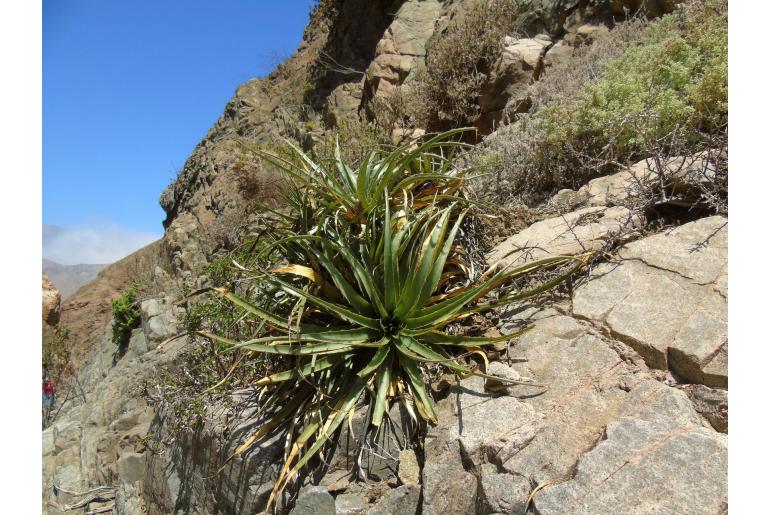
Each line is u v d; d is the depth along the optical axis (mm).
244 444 3166
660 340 2539
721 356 2312
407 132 8000
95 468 6824
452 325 3322
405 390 3072
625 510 1962
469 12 8641
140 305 9680
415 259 3332
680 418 2211
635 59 4715
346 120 8531
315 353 2986
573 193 4098
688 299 2645
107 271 18047
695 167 3340
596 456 2168
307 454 2816
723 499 1879
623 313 2785
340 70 12539
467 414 2721
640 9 6691
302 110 13109
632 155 4129
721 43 4207
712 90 3666
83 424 8211
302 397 3291
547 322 3027
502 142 5270
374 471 2865
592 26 7188
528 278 3389
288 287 3117
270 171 9070
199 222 12516
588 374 2621
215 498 3678
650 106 3863
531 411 2590
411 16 10383
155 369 6684
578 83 5758
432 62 7949
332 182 3686
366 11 13000
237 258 4770
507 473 2365
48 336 14273
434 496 2551
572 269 3072
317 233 3402
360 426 2975
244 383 4031
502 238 3963
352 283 3465
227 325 4480
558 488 2137
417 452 2818
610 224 3436
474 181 4535
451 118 7574
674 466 2021
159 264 13656
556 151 4391
